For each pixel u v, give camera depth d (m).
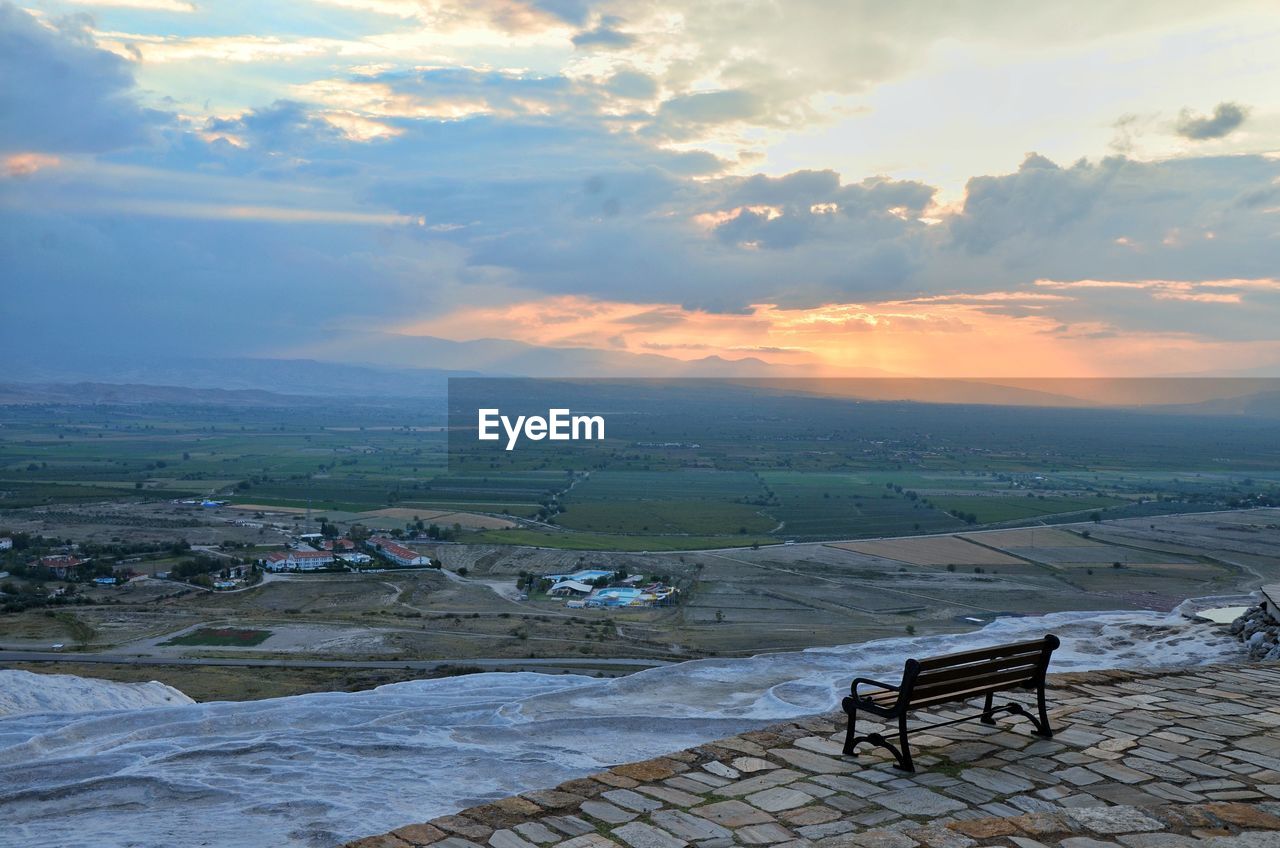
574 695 9.61
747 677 10.53
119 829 5.72
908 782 5.80
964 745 6.55
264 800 6.22
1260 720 7.18
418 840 4.93
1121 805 5.38
